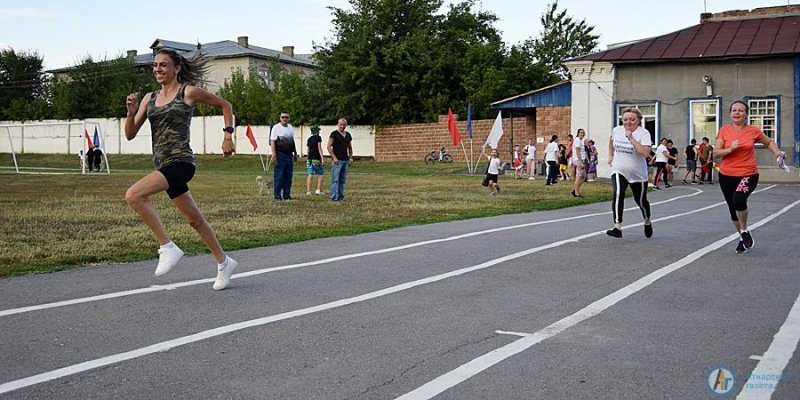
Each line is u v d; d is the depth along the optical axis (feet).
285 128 57.93
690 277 24.27
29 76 267.39
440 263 27.17
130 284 22.84
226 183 92.73
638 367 14.23
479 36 193.06
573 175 101.04
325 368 14.17
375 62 172.86
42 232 35.88
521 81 173.58
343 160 57.98
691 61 108.58
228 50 278.87
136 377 13.56
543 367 14.24
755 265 26.81
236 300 20.47
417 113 176.65
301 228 39.19
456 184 89.25
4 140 232.53
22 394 12.59
